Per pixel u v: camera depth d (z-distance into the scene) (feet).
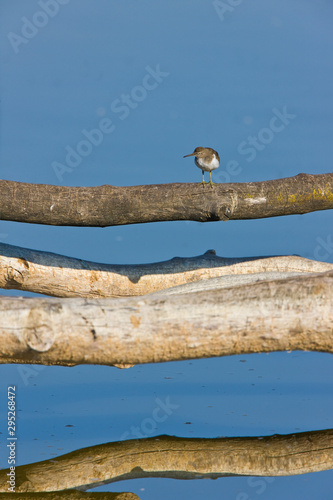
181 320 40.86
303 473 48.34
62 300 40.98
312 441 52.80
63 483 46.70
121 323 40.60
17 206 56.34
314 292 40.75
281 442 52.85
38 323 39.37
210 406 59.11
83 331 40.24
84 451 51.11
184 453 51.13
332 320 40.47
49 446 51.83
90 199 56.90
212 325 40.88
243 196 57.98
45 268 63.21
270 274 53.42
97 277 64.49
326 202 59.21
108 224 58.39
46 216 57.00
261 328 40.86
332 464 49.67
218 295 41.50
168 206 56.54
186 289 51.11
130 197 56.75
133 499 44.60
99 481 46.88
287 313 40.70
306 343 41.57
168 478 47.85
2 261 61.72
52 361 42.19
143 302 41.29
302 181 59.11
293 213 60.08
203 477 47.70
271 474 48.37
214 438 53.47
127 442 52.49
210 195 56.13
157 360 42.19
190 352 41.63
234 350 41.98
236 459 50.47
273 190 58.49
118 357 41.42
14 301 40.16
